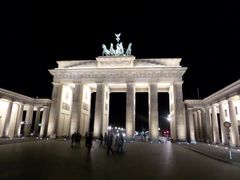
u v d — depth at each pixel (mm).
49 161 18547
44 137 65188
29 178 12211
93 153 25844
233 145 45469
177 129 56625
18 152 24344
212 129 64438
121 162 19266
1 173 13297
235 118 46188
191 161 21438
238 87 42031
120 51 67250
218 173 15352
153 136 56469
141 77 60406
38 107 74688
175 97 58406
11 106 59281
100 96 61031
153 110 58000
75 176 13055
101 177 12992
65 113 68250
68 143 42219
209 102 60812
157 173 14742
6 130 57000
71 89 73062
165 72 59844
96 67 63844
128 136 56969
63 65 66250
